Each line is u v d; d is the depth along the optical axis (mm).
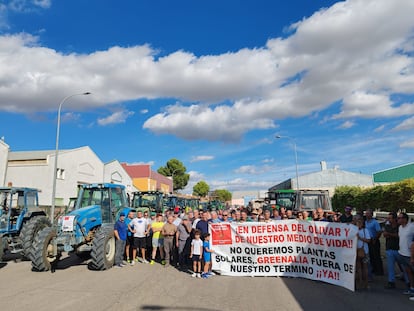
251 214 13367
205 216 10000
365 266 7520
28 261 11117
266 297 6770
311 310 5941
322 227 8406
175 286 7621
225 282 8172
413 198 23906
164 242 10242
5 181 25062
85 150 30906
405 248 7117
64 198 27500
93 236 10266
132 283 7828
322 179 57156
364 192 32562
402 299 6629
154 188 55406
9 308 5941
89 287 7418
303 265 8711
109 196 11414
